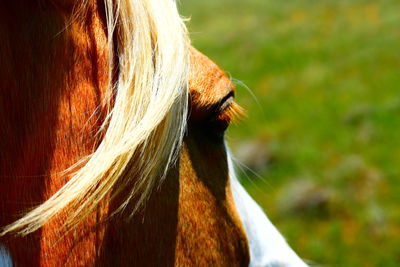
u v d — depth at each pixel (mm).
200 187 2605
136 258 2393
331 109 17906
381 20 27984
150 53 2215
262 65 24078
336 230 11523
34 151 2189
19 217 2180
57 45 2213
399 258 10766
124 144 2143
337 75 21266
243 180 13578
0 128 2156
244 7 36250
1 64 2150
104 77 2271
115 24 2223
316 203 12195
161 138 2281
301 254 11109
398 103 16828
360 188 12773
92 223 2281
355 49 24047
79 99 2242
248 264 2965
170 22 2264
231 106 2654
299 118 17594
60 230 2225
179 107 2330
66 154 2223
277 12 33531
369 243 11156
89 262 2281
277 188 13359
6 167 2172
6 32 2162
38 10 2201
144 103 2203
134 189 2322
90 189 2223
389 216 11750
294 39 26875
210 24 33000
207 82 2533
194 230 2578
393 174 13219
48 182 2201
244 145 15422
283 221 12039
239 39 28328
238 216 2865
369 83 19781
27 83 2180
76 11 2240
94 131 2262
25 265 2193
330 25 28922
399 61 21312
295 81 21297
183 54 2264
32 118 2188
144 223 2404
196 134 2623
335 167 13906
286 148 15094
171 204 2486
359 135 15430
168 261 2484
